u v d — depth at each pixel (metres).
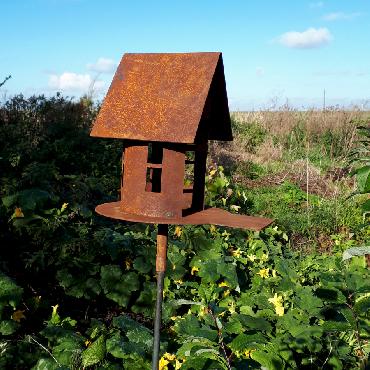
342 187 9.82
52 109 9.81
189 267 5.10
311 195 9.41
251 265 5.32
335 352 3.52
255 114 15.57
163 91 2.40
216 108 2.76
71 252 4.62
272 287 4.75
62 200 5.68
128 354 3.52
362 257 5.55
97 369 3.39
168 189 2.39
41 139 8.23
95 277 4.66
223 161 11.43
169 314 4.39
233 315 3.56
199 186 2.64
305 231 7.76
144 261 4.77
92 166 8.12
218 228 6.08
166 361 3.45
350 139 12.73
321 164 12.09
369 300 2.71
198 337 3.30
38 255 4.52
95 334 3.76
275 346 3.41
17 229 4.76
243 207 8.47
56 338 3.66
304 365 3.50
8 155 6.77
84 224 5.03
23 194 5.04
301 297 4.08
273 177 10.93
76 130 9.27
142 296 4.54
